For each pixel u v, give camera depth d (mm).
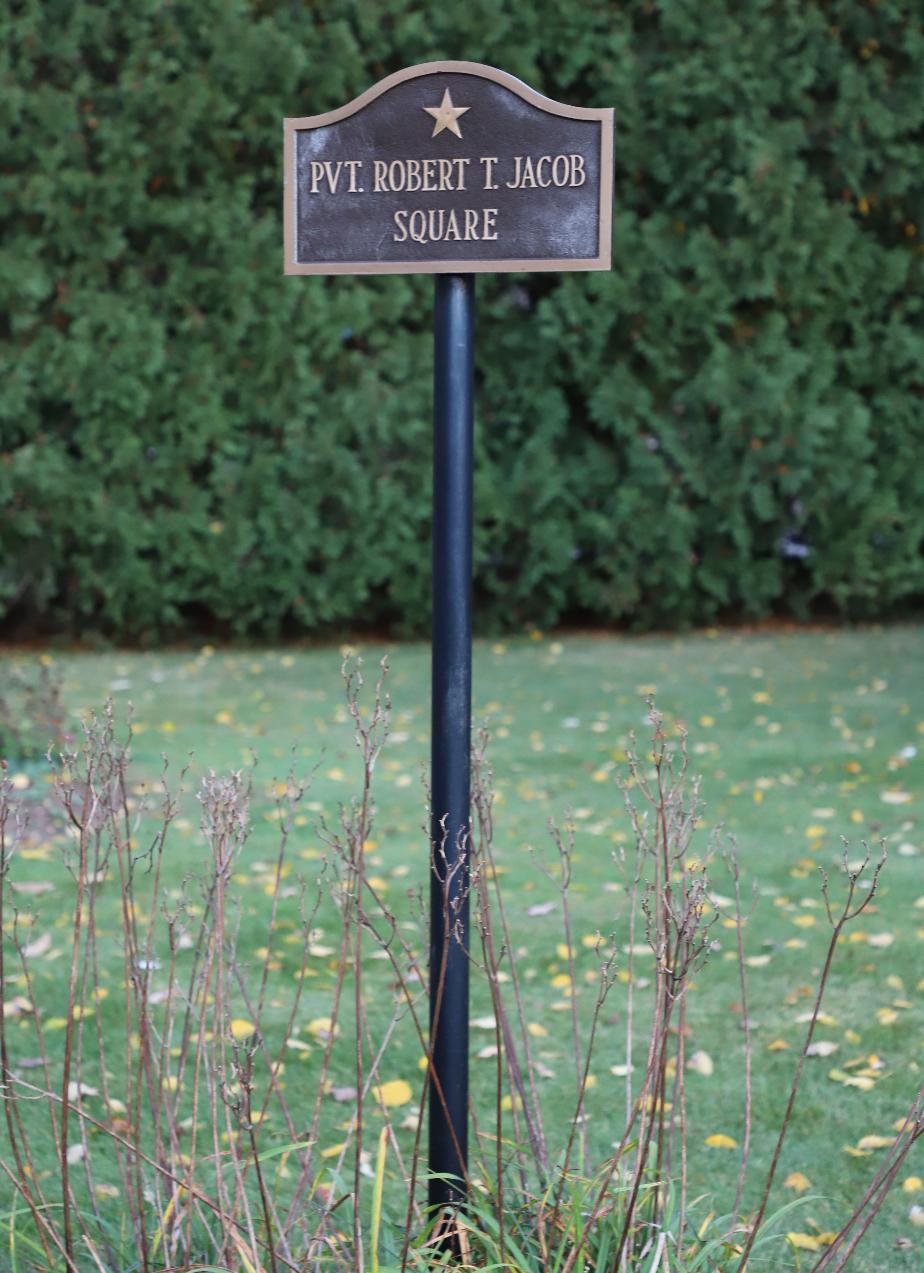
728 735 6848
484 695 8031
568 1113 3092
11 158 9281
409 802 5691
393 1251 2100
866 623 10828
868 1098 3160
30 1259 2369
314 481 9773
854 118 9695
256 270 9547
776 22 9648
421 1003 3740
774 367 9906
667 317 9992
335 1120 3070
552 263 2227
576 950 4094
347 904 2104
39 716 6266
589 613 11125
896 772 6059
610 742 6730
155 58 9203
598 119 2197
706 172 9742
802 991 3771
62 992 3760
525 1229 2205
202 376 9570
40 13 9148
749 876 4730
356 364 9805
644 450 9977
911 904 4414
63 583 10148
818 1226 2633
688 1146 2951
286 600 10000
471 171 2242
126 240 9438
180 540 9766
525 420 10258
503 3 9648
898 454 10289
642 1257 2064
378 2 9523
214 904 2166
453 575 2193
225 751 6539
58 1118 3051
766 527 10367
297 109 9633
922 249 10164
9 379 9375
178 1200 2193
